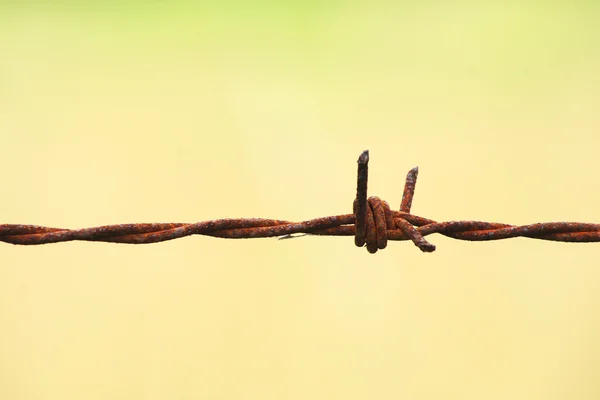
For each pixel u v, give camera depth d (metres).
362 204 0.53
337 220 0.53
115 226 0.53
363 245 0.53
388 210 0.53
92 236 0.53
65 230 0.53
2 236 0.53
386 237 0.53
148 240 0.53
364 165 0.52
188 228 0.53
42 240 0.53
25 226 0.53
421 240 0.52
